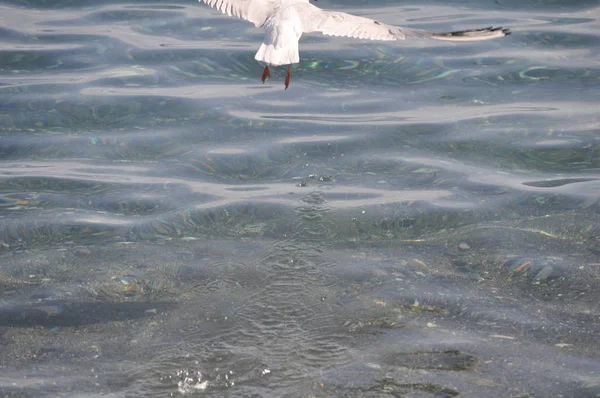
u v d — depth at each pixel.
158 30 13.99
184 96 11.40
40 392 5.70
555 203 8.52
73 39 13.46
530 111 10.85
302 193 8.85
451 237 7.96
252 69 12.48
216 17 14.73
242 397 5.68
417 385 5.73
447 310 6.75
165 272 7.41
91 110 10.90
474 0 15.45
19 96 11.26
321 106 11.19
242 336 6.44
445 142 10.06
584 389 5.61
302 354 6.18
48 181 9.03
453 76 12.13
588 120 10.52
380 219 8.31
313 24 5.03
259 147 9.96
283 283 7.21
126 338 6.43
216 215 8.41
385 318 6.64
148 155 9.77
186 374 5.95
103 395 5.69
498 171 9.30
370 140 10.15
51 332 6.50
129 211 8.48
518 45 13.20
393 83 11.97
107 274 7.35
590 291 6.95
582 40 13.28
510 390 5.63
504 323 6.52
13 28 13.90
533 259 7.49
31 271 7.36
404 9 14.82
